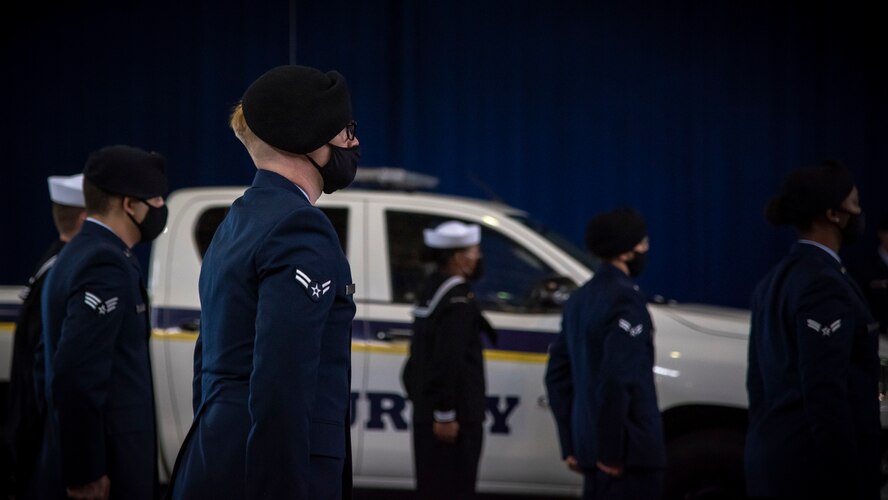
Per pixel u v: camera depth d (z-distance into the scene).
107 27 9.22
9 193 9.20
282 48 9.21
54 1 9.19
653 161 9.36
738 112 9.38
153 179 3.82
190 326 5.96
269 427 2.32
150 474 3.71
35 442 3.87
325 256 2.46
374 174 6.37
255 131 2.59
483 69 9.27
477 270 5.45
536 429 5.84
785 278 3.66
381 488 5.95
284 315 2.37
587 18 9.31
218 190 6.25
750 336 3.88
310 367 2.37
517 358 5.87
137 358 3.69
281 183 2.59
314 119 2.56
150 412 3.74
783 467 3.57
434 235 5.38
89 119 9.22
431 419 5.20
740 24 9.38
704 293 9.38
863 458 3.56
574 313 4.65
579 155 9.31
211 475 2.44
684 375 5.67
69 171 9.22
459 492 5.20
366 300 6.02
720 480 5.61
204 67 9.22
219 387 2.50
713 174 9.38
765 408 3.72
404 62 9.22
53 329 3.62
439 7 9.25
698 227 9.38
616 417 4.30
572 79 9.31
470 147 9.28
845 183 3.71
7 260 9.20
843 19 9.38
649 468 4.38
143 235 3.87
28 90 9.20
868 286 8.32
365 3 9.21
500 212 6.23
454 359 5.16
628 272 4.72
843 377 3.44
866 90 9.38
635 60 9.34
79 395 3.47
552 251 6.06
